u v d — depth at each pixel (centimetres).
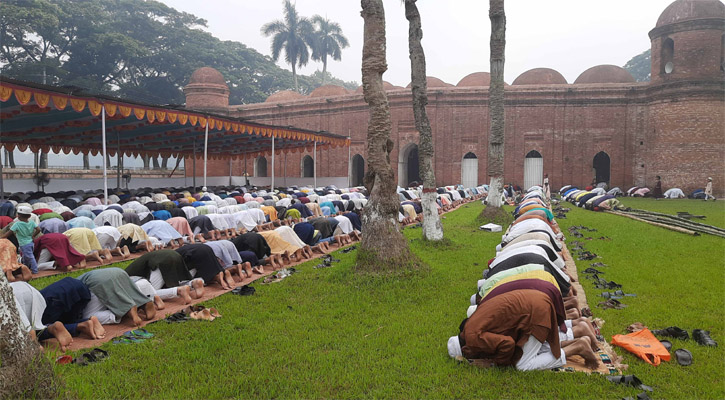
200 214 1177
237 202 1505
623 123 2775
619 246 1016
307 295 654
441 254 950
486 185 2827
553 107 2867
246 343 475
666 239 1109
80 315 504
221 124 1605
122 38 3734
